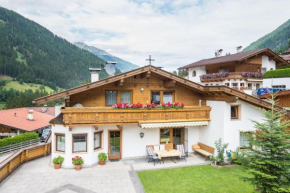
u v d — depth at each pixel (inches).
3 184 510.0
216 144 657.6
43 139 1360.7
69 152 614.9
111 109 616.1
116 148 689.6
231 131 663.1
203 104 754.2
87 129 622.8
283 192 371.2
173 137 746.2
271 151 390.9
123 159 689.0
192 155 737.6
